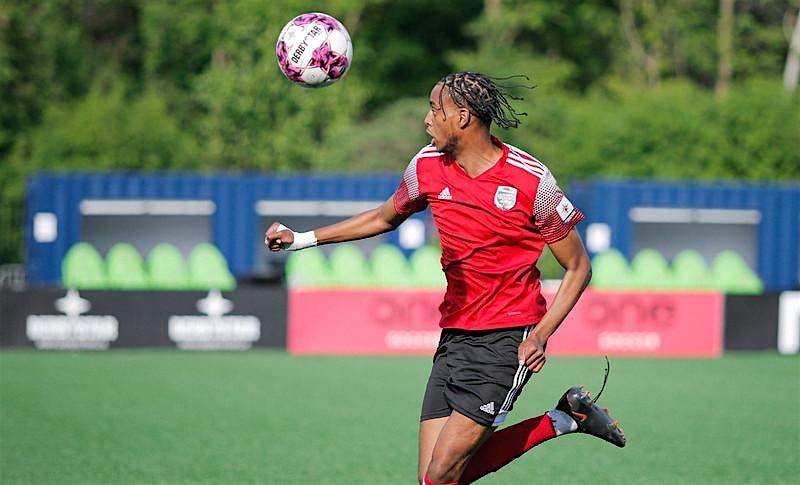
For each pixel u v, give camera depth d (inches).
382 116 4222.4
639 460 1277.1
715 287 2770.7
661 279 2736.2
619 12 5487.2
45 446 1317.7
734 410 1657.2
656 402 1729.8
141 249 3149.6
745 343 2340.1
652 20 5349.4
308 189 3164.4
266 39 4153.5
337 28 870.4
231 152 4168.3
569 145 3996.1
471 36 5492.1
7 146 4200.3
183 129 4704.7
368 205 3179.1
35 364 2046.0
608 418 885.8
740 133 3993.6
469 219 780.0
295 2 4195.4
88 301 2220.7
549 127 3978.8
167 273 2618.1
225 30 4407.0
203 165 4121.6
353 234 850.8
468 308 799.7
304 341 2265.0
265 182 3157.0
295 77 870.4
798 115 4042.8
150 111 3932.1
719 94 5004.9
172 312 2241.6
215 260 2669.8
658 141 3976.4
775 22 5748.0
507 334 795.4
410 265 2883.9
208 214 3157.0
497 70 4443.9
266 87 4136.3
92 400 1673.2
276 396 1734.7
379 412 1596.9
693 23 5398.6
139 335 2235.5
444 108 768.9
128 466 1209.4
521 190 771.4
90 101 3919.8
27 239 3120.1
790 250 3297.2
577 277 794.2
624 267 2714.1
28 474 1162.6
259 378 1923.0
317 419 1533.0
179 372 1977.1
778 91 4128.9
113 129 3801.7
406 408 1633.9
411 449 1327.5
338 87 4229.8
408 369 2059.5
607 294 2294.5
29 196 3115.2
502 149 780.6
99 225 3137.3
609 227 3216.0
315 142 4242.1
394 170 3909.9
